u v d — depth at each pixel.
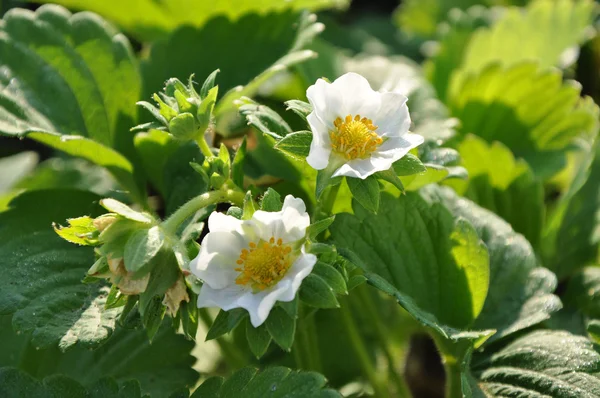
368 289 0.49
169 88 0.41
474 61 0.59
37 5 0.66
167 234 0.38
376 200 0.39
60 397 0.41
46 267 0.43
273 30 0.50
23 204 0.45
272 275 0.38
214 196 0.40
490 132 0.54
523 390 0.42
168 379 0.46
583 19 0.60
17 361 0.46
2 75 0.46
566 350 0.42
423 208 0.44
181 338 0.46
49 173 0.57
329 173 0.39
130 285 0.38
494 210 0.50
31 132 0.43
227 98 0.45
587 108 0.54
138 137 0.45
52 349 0.46
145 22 0.55
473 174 0.50
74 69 0.47
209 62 0.49
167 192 0.45
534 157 0.54
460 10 0.72
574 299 0.47
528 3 0.70
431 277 0.44
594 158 0.51
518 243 0.45
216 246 0.38
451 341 0.43
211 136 0.48
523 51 0.59
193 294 0.38
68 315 0.41
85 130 0.47
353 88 0.40
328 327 0.50
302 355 0.44
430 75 0.61
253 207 0.38
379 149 0.40
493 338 0.43
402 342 0.50
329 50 0.56
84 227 0.38
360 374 0.49
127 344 0.46
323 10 0.77
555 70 0.53
